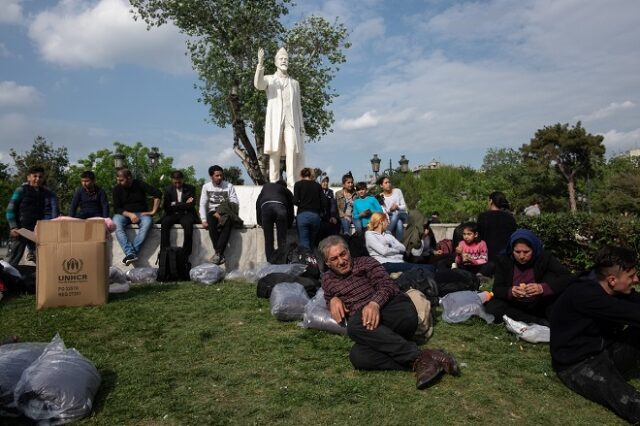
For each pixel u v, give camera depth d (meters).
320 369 3.78
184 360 4.01
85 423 2.99
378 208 9.41
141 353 4.19
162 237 8.73
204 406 3.21
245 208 12.95
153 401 3.28
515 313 4.88
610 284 3.51
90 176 8.16
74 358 3.33
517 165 50.00
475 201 27.91
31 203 7.88
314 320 4.64
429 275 5.82
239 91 19.70
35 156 28.91
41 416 2.95
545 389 3.49
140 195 8.90
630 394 3.11
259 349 4.23
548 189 44.81
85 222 5.71
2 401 2.99
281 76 11.74
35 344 3.70
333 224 9.05
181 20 18.91
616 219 9.15
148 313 5.40
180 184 8.99
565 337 3.55
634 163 45.06
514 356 4.10
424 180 33.38
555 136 43.16
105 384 3.54
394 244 7.02
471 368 3.80
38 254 5.56
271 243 8.45
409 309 4.03
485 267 7.19
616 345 3.55
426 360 3.56
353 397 3.29
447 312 5.21
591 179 43.50
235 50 19.28
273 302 5.18
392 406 3.16
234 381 3.58
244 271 8.28
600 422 3.07
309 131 21.27
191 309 5.61
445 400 3.26
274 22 19.69
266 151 11.55
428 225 9.77
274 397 3.30
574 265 9.96
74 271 5.63
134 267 8.79
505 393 3.39
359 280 4.36
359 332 3.78
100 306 5.68
